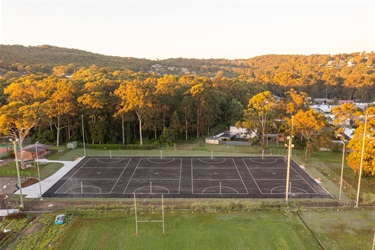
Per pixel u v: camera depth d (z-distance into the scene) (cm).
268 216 4153
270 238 3612
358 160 5512
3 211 4212
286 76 18262
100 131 8144
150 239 3584
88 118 8544
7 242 3459
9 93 8769
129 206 4394
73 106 7956
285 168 6300
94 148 7994
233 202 4494
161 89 8888
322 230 3797
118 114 8062
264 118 7631
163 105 8838
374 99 17050
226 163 6656
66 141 8612
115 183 5406
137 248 3403
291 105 8725
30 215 4122
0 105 8969
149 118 8319
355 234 3709
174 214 4200
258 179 5622
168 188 5172
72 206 4403
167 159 6969
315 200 4675
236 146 8331
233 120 11075
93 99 7731
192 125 9325
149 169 6231
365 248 3422
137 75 14688
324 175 5866
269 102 7600
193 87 9231
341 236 3662
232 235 3675
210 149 7944
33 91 8125
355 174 5922
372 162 5362
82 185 5306
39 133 8556
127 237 3628
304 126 7112
